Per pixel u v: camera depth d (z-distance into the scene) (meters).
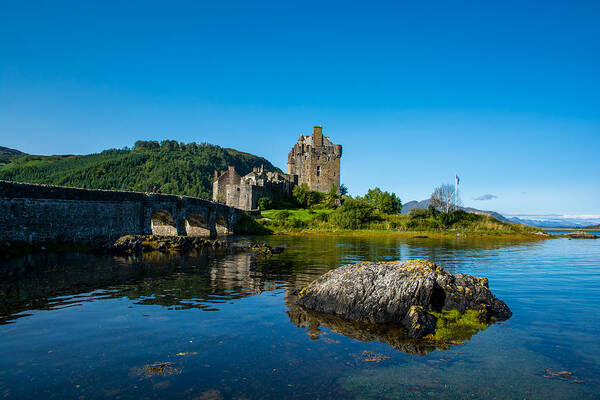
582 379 8.48
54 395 7.11
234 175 114.75
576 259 32.88
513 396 7.68
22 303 13.50
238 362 8.91
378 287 13.57
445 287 13.92
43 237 29.22
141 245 31.89
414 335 11.17
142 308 13.22
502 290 18.33
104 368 8.34
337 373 8.52
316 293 14.30
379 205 102.75
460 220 84.69
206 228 62.47
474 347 10.37
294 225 79.56
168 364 8.63
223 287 17.38
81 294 15.09
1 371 8.05
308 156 125.19
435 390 7.86
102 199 35.28
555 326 12.30
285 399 7.25
